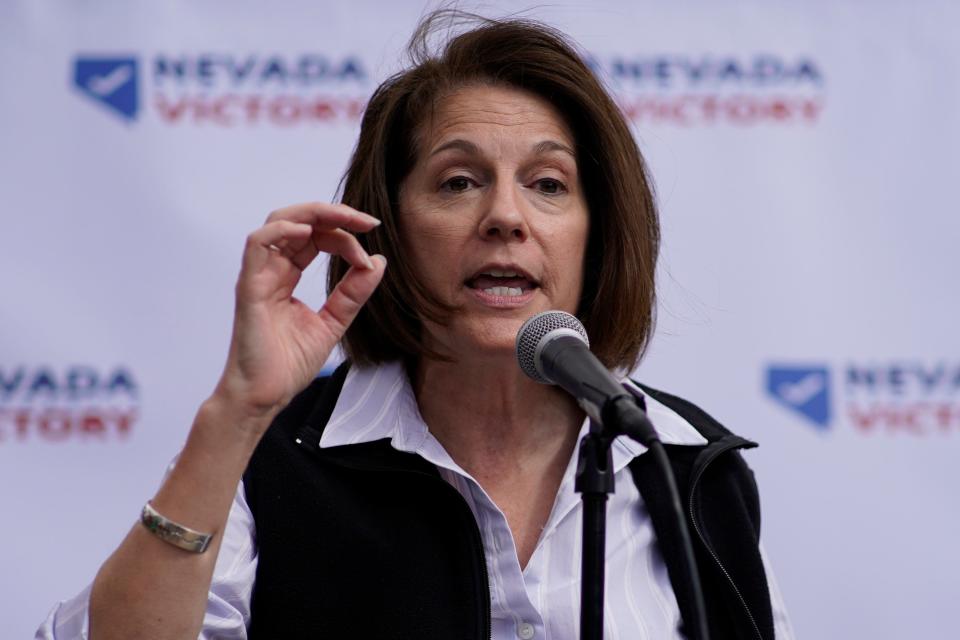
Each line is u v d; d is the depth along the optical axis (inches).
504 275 322.3
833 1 521.3
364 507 320.5
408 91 343.0
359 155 350.9
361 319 349.7
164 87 510.6
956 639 504.4
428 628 307.6
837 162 517.7
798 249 515.2
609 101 346.9
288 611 309.0
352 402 340.2
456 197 327.3
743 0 520.7
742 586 328.5
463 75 338.6
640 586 323.6
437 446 330.6
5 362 499.5
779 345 512.7
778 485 508.1
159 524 272.2
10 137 503.2
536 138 328.5
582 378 259.8
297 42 514.9
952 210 513.3
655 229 363.9
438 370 339.3
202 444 275.9
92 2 509.7
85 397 501.7
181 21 512.4
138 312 505.0
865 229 514.6
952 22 518.3
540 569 319.6
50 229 503.5
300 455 327.0
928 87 518.0
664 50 518.9
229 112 512.7
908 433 510.3
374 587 310.5
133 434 502.0
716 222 515.8
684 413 359.6
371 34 515.2
